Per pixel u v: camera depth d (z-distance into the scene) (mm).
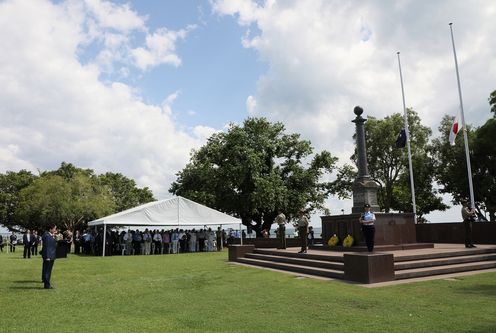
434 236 24000
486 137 42062
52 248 13039
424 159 50469
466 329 6848
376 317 7949
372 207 19750
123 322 8023
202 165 48469
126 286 12992
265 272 16141
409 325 7246
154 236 31906
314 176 46312
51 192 54375
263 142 44531
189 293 11438
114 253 31703
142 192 78500
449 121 49000
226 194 45188
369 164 54438
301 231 18766
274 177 43000
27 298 10969
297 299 10141
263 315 8445
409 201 53312
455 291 10477
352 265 12914
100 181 68125
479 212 46312
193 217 32375
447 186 49312
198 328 7465
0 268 19453
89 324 7887
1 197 68438
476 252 16234
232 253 22250
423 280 12484
